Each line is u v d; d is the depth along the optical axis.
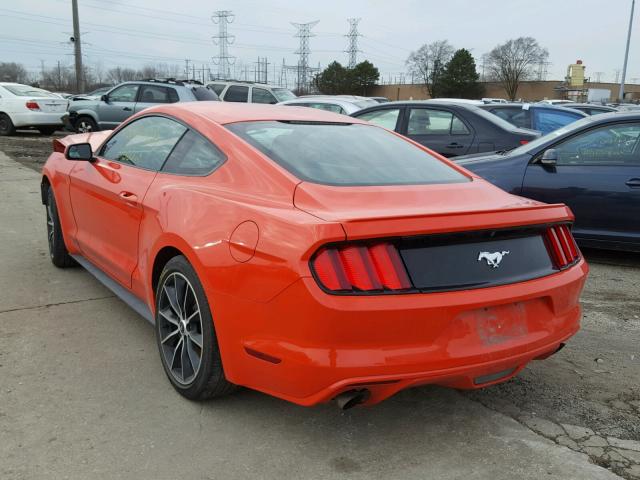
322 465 2.47
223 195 2.79
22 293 4.41
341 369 2.21
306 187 2.64
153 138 3.68
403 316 2.24
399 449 2.61
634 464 2.54
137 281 3.46
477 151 7.54
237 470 2.42
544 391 3.20
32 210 7.46
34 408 2.82
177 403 2.91
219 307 2.57
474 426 2.82
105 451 2.51
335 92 94.44
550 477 2.44
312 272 2.22
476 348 2.39
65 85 77.75
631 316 4.41
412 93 96.00
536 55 89.81
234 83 16.75
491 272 2.48
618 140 5.61
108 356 3.41
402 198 2.69
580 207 5.69
